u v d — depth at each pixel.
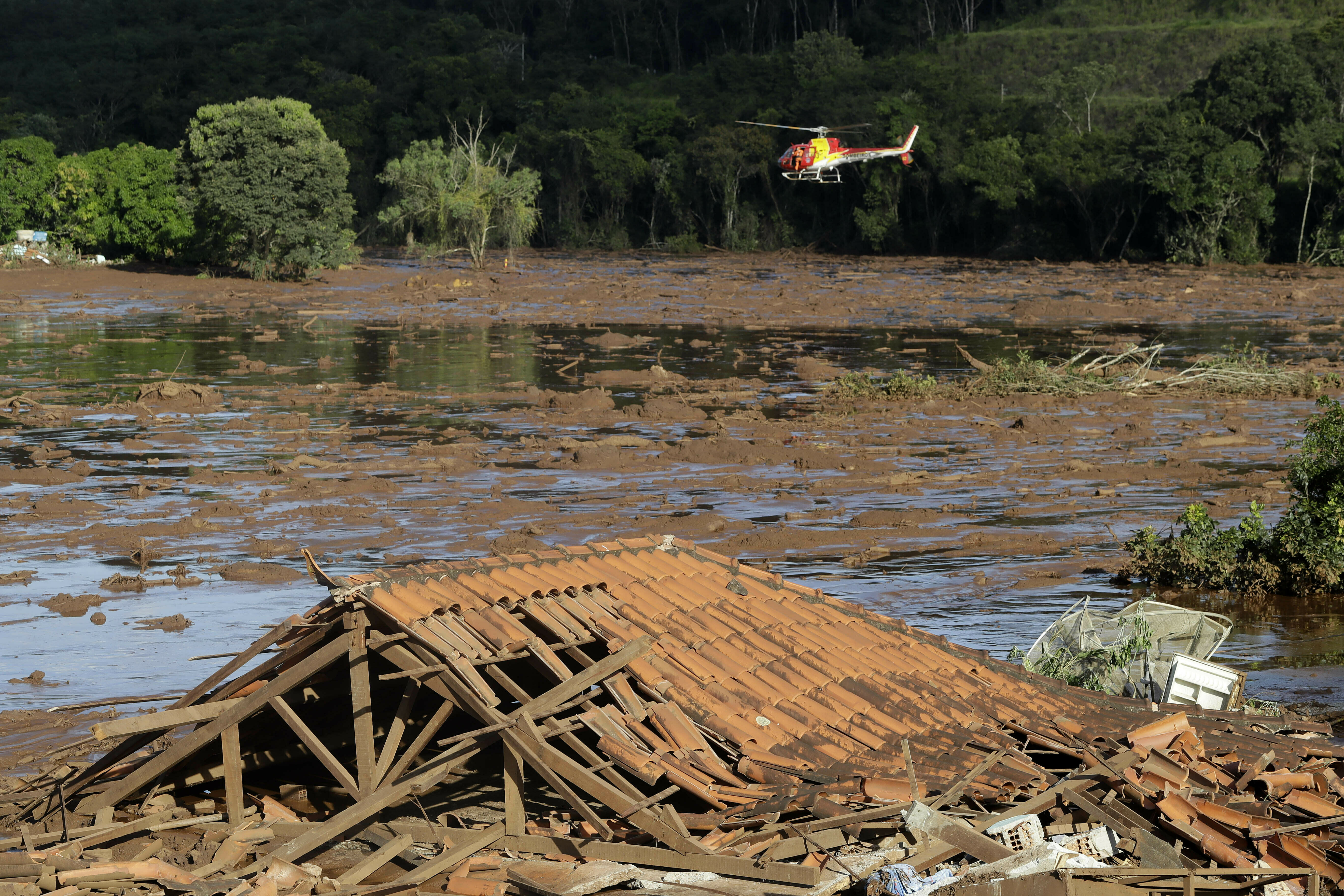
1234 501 26.66
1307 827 9.52
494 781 11.97
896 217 135.25
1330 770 10.75
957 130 133.50
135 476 29.69
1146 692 13.83
